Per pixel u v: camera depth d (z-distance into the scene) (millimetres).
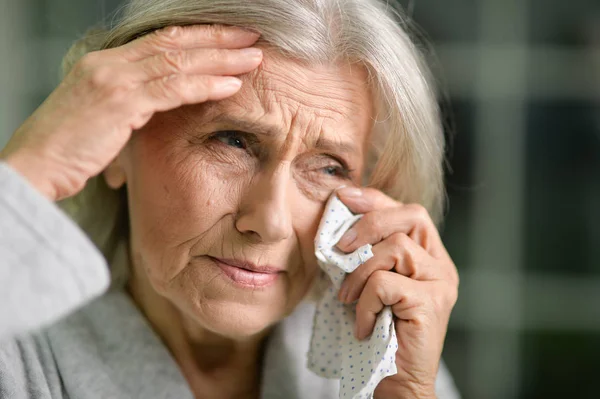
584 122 2426
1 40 2240
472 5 2398
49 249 774
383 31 1063
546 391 2439
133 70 898
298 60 982
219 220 998
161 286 1045
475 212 2436
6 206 770
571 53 2408
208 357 1174
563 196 2439
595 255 2443
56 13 2295
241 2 958
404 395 1088
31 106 2301
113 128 871
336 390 1228
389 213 1099
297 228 1055
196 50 927
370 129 1095
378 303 1070
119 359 1077
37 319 761
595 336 2438
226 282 1020
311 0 993
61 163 844
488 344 2439
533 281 2445
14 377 998
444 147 1385
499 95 2416
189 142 990
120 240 1145
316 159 1047
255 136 992
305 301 1229
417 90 1127
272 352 1200
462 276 2439
